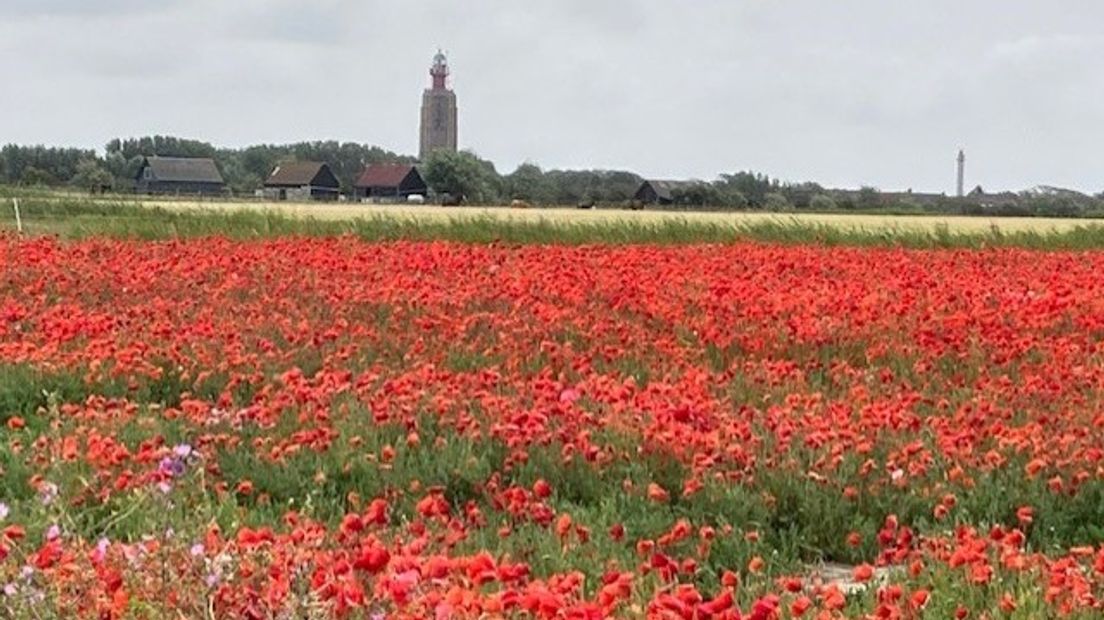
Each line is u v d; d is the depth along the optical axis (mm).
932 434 11898
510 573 6750
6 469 11359
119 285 22875
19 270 24875
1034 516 10336
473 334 18141
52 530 7539
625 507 10492
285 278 24109
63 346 16375
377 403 12602
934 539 8844
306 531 7988
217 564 6535
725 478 10742
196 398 14273
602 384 13367
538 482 9758
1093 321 19516
